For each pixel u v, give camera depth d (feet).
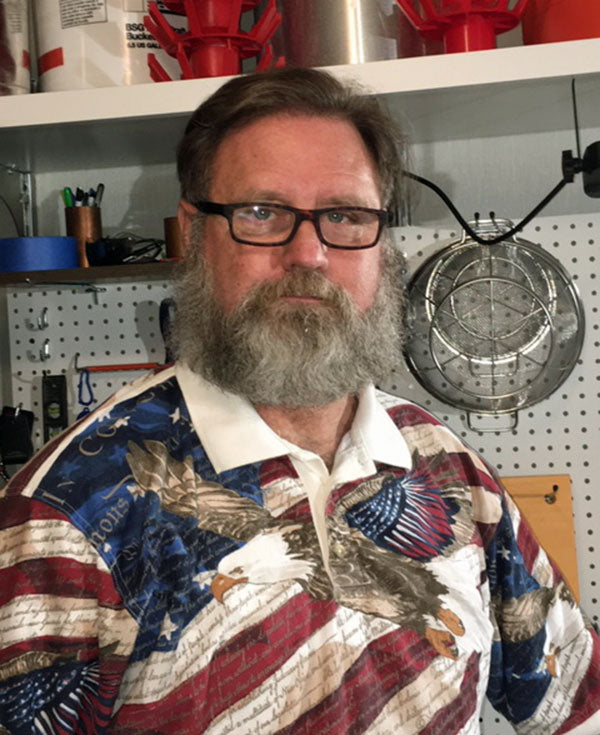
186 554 2.85
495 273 4.83
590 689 3.52
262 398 3.01
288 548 2.93
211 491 2.96
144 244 4.85
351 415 3.30
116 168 5.05
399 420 3.43
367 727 2.88
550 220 4.90
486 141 4.91
